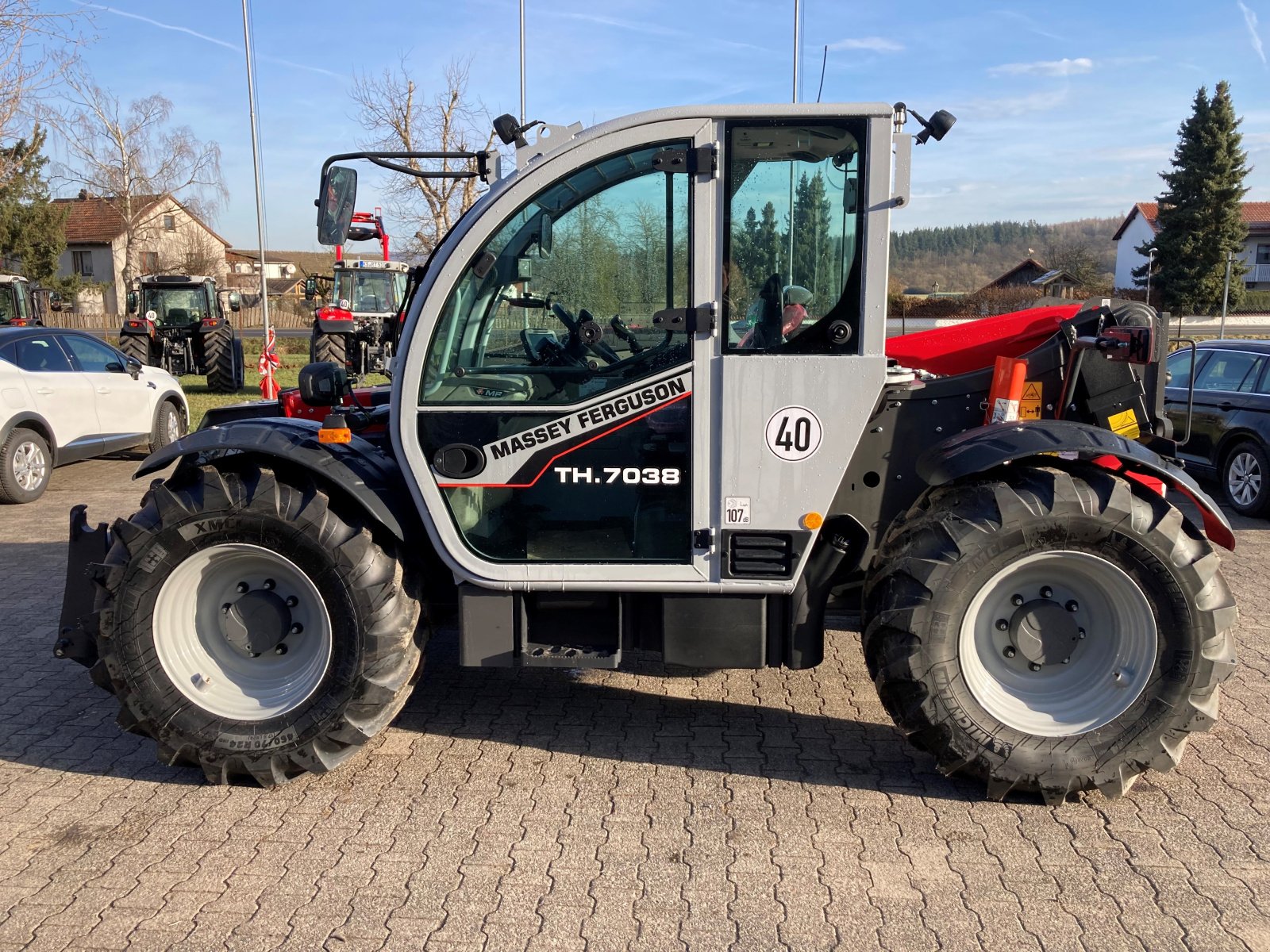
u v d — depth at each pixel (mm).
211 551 3516
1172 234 45094
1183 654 3299
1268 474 8016
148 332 18016
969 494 3373
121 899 2881
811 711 4230
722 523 3406
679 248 3301
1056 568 3400
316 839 3209
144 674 3525
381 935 2711
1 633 5301
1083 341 3699
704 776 3627
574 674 4676
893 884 2939
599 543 3492
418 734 4008
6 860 3090
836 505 3713
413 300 3664
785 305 3281
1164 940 2674
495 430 3439
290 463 3627
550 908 2832
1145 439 3807
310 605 3598
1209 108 43938
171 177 41656
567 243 3336
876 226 3205
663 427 3398
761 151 3211
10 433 8578
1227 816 3322
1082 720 3404
